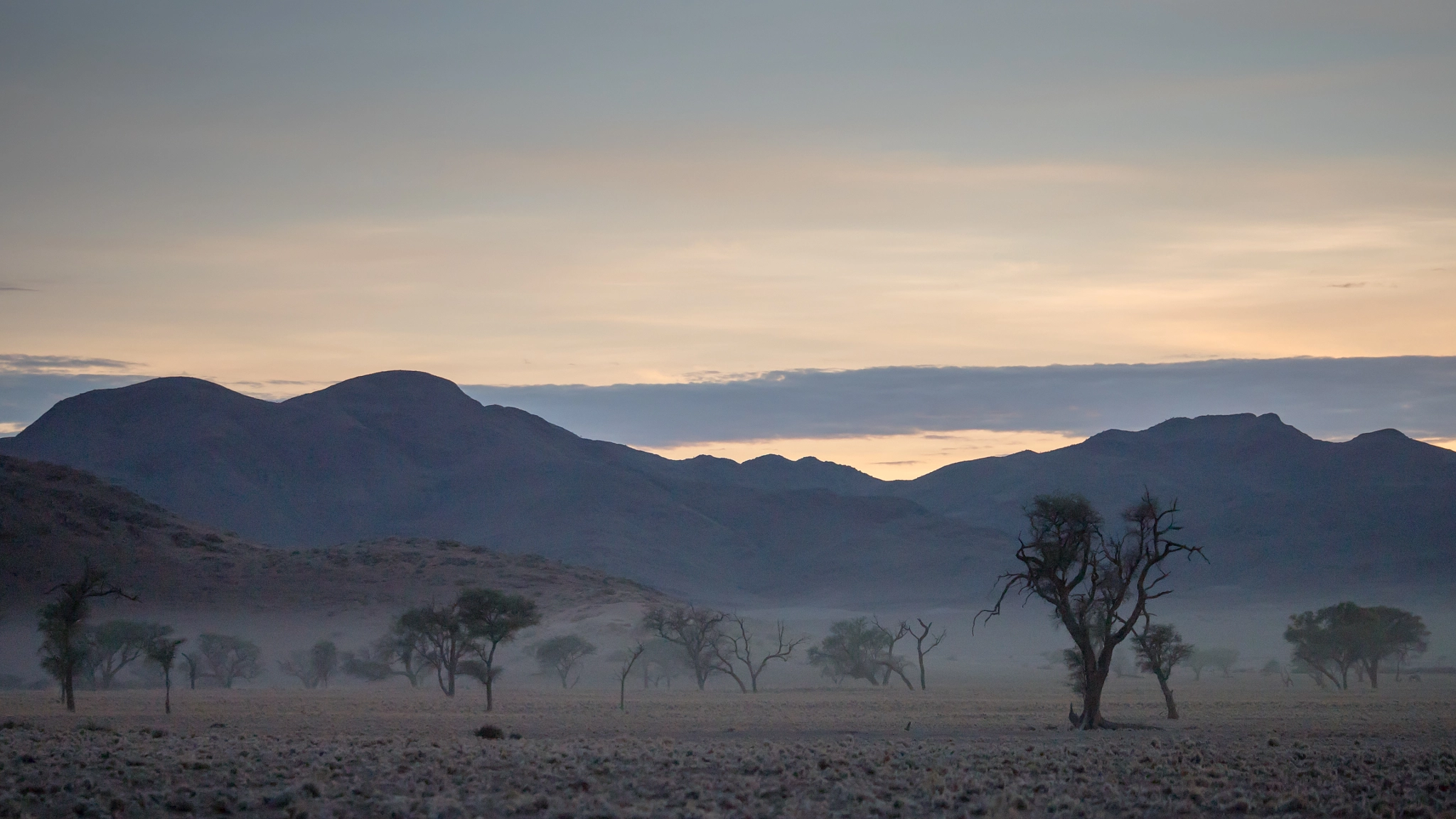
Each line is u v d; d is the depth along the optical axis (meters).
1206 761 32.38
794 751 34.09
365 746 34.22
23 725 43.66
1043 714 60.41
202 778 25.88
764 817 22.45
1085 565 48.41
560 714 59.69
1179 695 83.88
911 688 106.75
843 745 37.38
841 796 24.78
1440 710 61.38
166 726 47.06
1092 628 59.34
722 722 53.16
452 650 87.38
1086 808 23.52
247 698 77.06
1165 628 56.03
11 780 24.39
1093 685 48.25
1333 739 41.12
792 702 75.81
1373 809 24.05
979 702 75.56
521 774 27.70
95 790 23.75
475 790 25.06
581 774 27.48
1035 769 29.91
